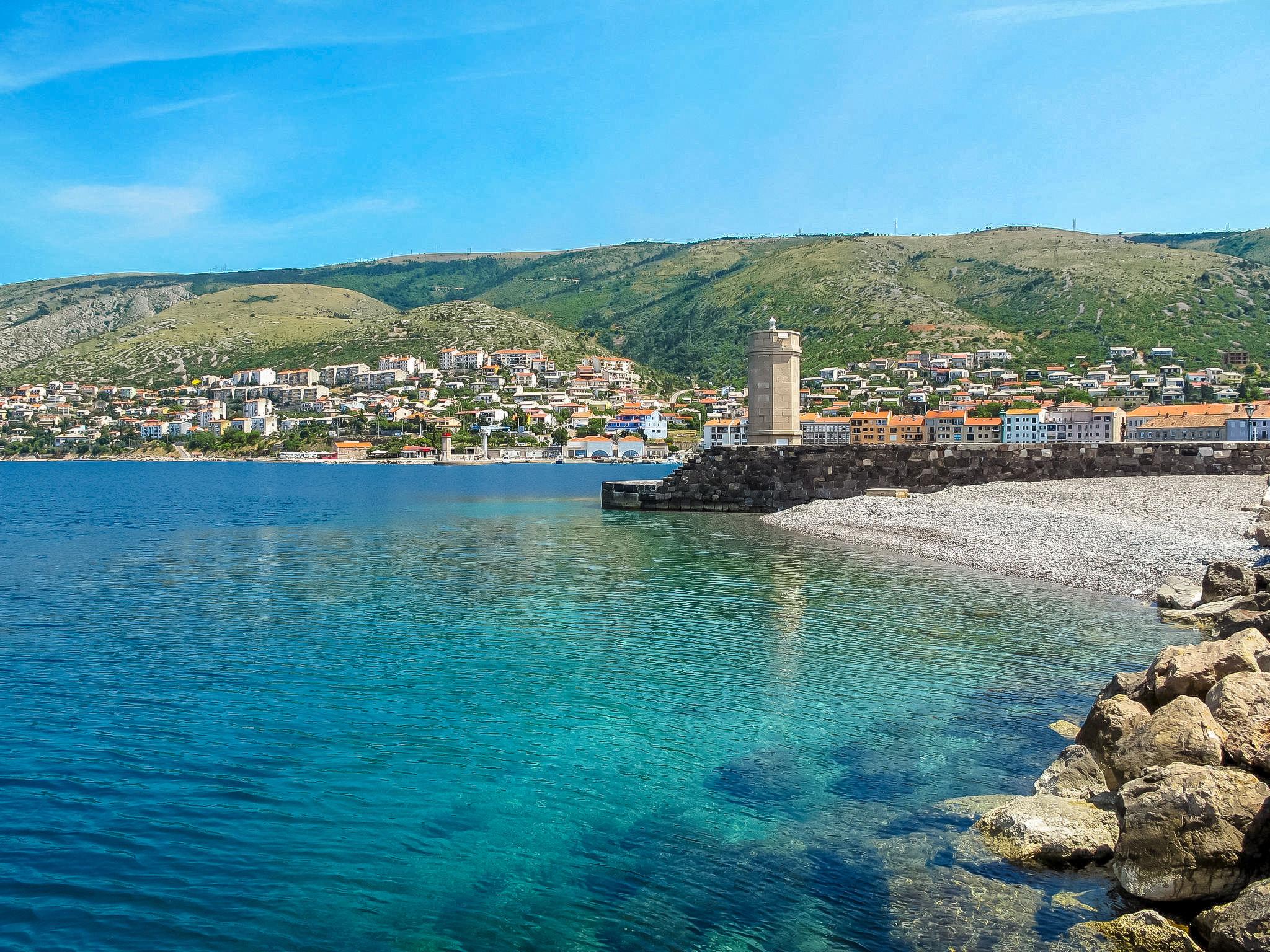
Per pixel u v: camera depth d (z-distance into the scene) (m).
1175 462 47.66
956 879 9.42
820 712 15.05
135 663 18.59
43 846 10.34
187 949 8.35
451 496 89.69
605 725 14.54
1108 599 24.31
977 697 15.77
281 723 14.66
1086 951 8.05
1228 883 8.52
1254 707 10.47
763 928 8.62
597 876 9.72
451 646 19.98
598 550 37.31
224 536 47.81
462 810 11.38
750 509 55.88
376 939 8.55
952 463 51.56
